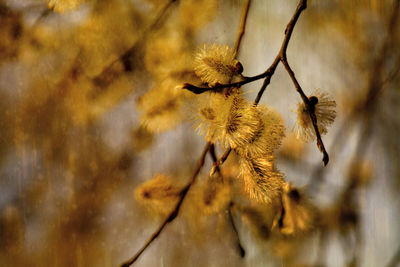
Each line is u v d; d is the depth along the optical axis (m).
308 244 0.89
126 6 0.90
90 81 0.91
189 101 0.80
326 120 0.74
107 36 0.90
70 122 1.06
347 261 0.99
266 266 0.88
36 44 0.94
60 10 0.83
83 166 1.15
